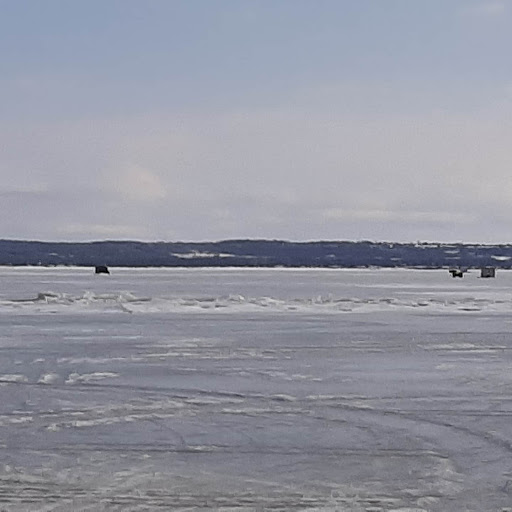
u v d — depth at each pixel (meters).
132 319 29.75
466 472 8.91
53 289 55.81
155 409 12.41
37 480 8.53
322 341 22.12
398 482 8.51
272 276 113.19
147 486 8.33
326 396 13.56
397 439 10.48
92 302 37.06
